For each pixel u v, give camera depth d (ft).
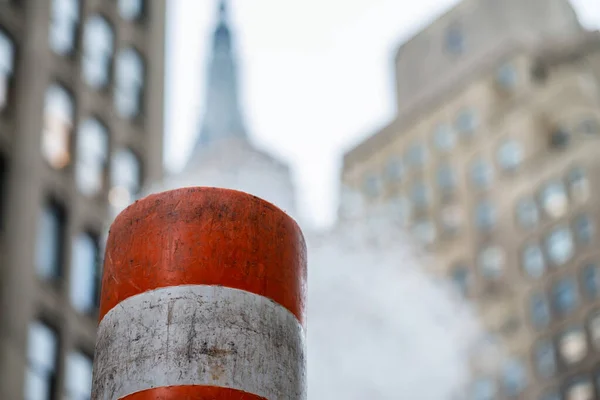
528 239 261.65
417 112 305.73
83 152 142.92
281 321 15.38
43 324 123.75
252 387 14.65
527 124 276.00
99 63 153.28
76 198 137.90
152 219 15.53
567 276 249.55
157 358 14.60
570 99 273.75
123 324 15.02
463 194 283.38
